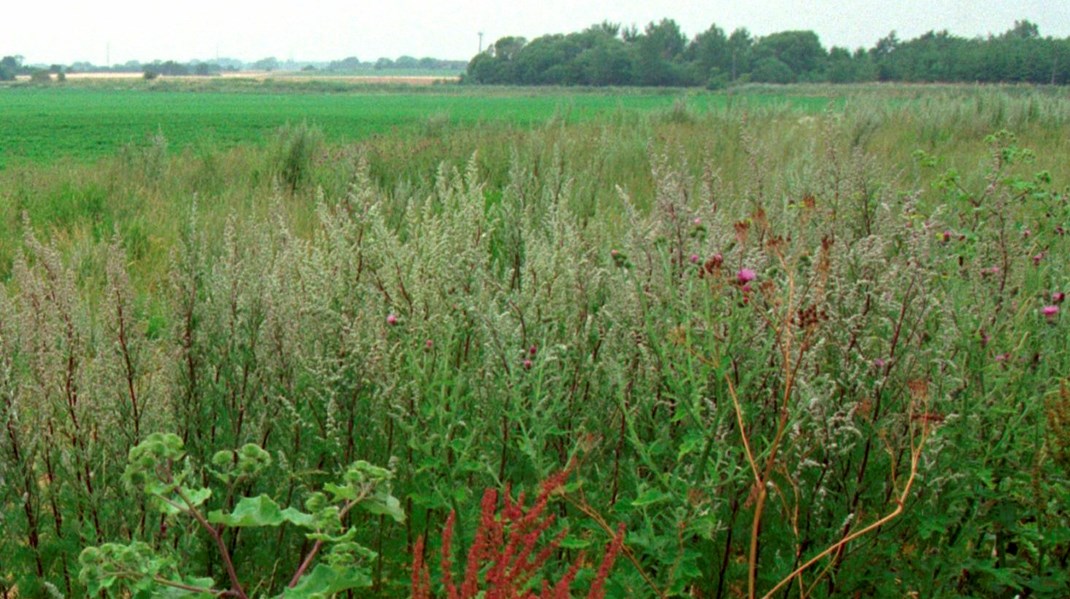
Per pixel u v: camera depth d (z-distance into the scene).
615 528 3.65
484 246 4.83
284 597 2.71
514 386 3.53
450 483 3.56
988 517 3.70
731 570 3.69
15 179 13.59
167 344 4.17
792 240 4.53
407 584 3.68
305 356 3.99
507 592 2.38
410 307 4.18
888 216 4.54
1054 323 3.90
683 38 142.25
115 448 3.64
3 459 3.38
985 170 7.72
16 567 3.45
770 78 123.88
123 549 2.63
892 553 3.52
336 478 3.87
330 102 94.62
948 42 108.31
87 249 8.31
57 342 3.95
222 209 10.59
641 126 18.61
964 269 4.71
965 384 3.66
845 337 3.68
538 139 14.11
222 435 3.89
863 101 21.47
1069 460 3.53
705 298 3.41
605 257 4.83
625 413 3.42
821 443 3.39
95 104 83.69
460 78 158.62
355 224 4.72
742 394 3.45
